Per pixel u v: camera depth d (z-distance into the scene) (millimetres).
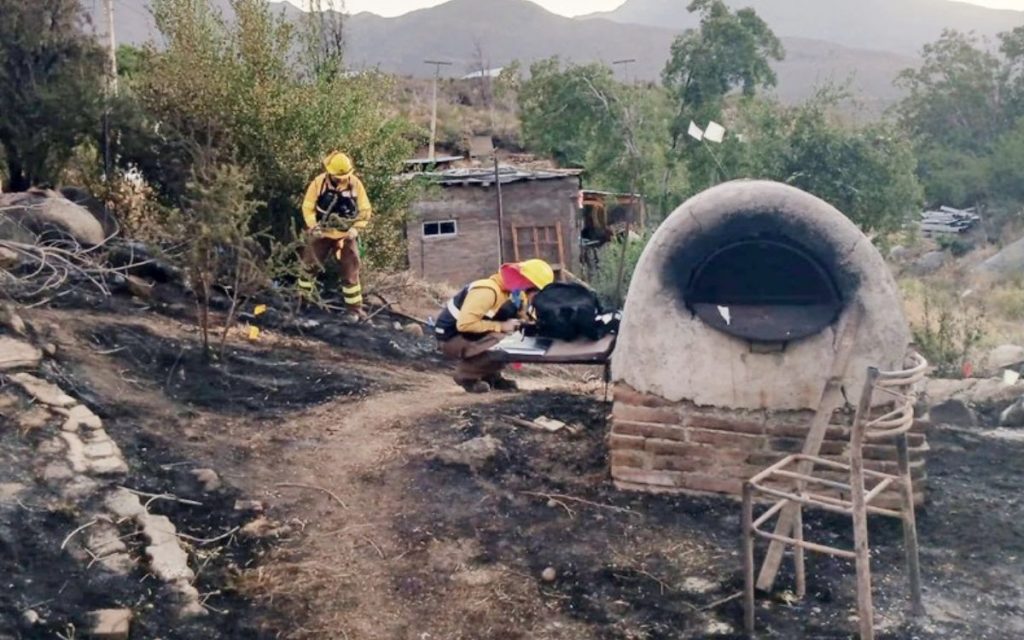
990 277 28875
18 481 5793
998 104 49375
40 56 12625
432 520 6133
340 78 14492
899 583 5582
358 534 5973
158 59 13227
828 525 6195
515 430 7266
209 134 12539
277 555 5723
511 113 57156
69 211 10703
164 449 6637
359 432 7359
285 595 5363
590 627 5219
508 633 5160
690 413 6348
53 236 10242
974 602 5410
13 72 12414
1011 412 8641
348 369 9117
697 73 32438
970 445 7590
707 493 6398
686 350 6277
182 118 12984
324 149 13484
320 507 6242
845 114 29578
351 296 12062
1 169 12242
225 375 8266
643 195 26703
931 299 21375
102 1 17969
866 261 6062
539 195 27438
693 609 5348
